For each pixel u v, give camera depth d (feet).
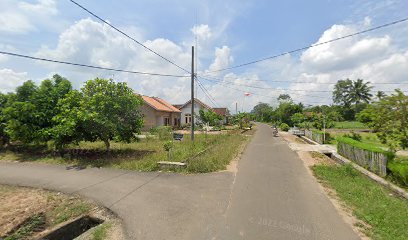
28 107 39.60
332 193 21.43
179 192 21.65
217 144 53.52
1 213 18.26
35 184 24.66
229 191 21.89
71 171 29.68
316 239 13.61
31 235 15.26
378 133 30.22
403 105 27.68
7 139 46.37
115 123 37.47
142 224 15.61
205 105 137.08
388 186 23.48
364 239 13.64
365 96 209.97
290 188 22.85
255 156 41.50
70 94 38.19
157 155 36.96
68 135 37.40
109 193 21.59
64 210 18.51
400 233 14.08
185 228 14.98
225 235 14.08
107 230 14.97
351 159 37.35
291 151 47.98
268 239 13.60
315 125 105.81
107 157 37.78
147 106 99.60
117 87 39.99
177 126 119.24
